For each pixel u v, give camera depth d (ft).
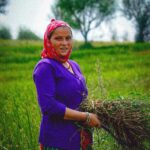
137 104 12.40
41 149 12.17
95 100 12.37
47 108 11.41
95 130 13.70
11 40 207.72
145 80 57.36
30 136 17.22
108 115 12.00
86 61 127.85
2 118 19.35
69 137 11.82
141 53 147.43
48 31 11.89
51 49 11.88
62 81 11.79
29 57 145.28
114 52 151.53
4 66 123.95
